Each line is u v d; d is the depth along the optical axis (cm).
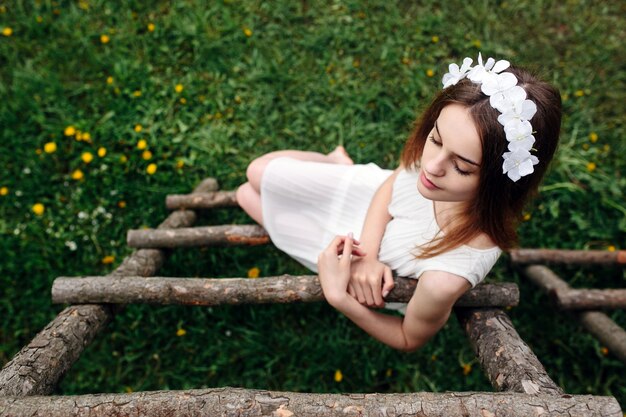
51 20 274
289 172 179
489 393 107
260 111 264
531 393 113
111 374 222
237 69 271
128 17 276
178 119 258
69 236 236
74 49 270
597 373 226
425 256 135
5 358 222
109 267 236
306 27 283
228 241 200
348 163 203
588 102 275
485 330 139
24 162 246
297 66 274
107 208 243
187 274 235
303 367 223
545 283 215
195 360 224
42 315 227
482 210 126
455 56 282
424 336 144
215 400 105
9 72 264
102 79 265
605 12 295
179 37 274
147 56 270
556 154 254
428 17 285
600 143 268
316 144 261
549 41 288
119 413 105
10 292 228
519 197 126
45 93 259
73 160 247
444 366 224
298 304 231
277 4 284
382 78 274
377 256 154
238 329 226
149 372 222
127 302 154
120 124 254
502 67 114
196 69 271
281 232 183
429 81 272
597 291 203
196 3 282
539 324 235
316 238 178
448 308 135
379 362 222
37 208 233
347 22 284
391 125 263
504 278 239
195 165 252
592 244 248
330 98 268
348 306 144
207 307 229
